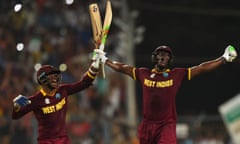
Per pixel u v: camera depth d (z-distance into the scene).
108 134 69.56
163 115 36.12
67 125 68.38
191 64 111.38
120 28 84.31
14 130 66.50
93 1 91.25
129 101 75.81
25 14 87.25
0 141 65.44
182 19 111.88
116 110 83.06
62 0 92.75
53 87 36.09
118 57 85.12
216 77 109.94
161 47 36.41
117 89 84.31
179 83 36.38
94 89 82.25
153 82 36.28
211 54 112.69
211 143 73.88
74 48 88.31
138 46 108.44
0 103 72.50
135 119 74.75
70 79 82.94
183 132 72.31
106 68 83.81
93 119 69.44
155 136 36.19
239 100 51.81
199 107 108.75
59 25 90.25
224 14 107.44
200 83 109.00
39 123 36.47
